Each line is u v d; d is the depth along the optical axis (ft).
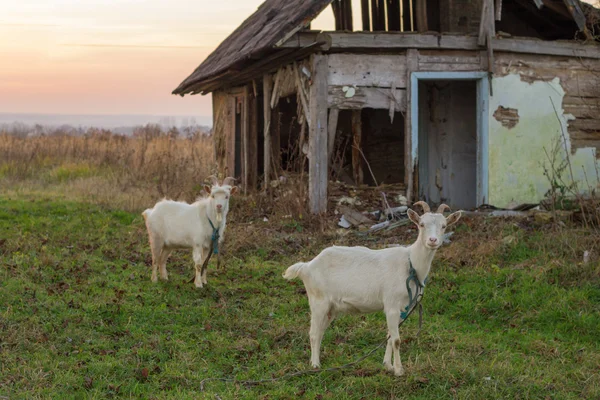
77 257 38.29
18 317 27.76
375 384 22.16
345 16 54.08
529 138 48.78
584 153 50.03
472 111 53.52
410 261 22.68
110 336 26.81
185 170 68.23
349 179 56.95
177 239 33.27
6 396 21.11
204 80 59.47
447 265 35.37
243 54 46.96
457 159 53.47
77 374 23.11
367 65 45.91
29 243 40.75
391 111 46.24
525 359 25.08
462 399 21.39
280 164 57.31
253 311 30.14
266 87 55.11
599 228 38.34
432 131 53.67
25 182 69.67
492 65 47.24
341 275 23.20
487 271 34.24
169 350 25.38
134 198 56.29
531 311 29.89
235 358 25.21
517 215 44.11
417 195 46.98
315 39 44.57
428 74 46.60
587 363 24.71
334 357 24.99
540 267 33.63
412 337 26.81
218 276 35.55
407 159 46.83
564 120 49.55
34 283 32.89
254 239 41.57
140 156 80.23
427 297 31.65
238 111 63.93
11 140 92.89
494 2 48.88
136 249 41.52
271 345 26.40
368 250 23.62
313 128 45.32
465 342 26.32
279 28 44.37
